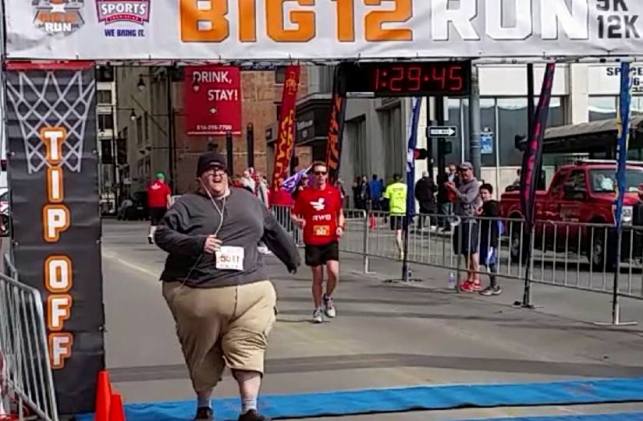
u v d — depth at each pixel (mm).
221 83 43344
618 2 12609
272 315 10578
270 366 14211
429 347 15695
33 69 10992
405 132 53656
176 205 10430
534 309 19812
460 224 22812
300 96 68938
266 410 11516
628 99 17828
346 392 12469
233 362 10414
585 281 19188
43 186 10992
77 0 11195
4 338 10781
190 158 83625
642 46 12641
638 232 17984
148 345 16172
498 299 21453
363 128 65562
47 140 11000
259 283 10438
